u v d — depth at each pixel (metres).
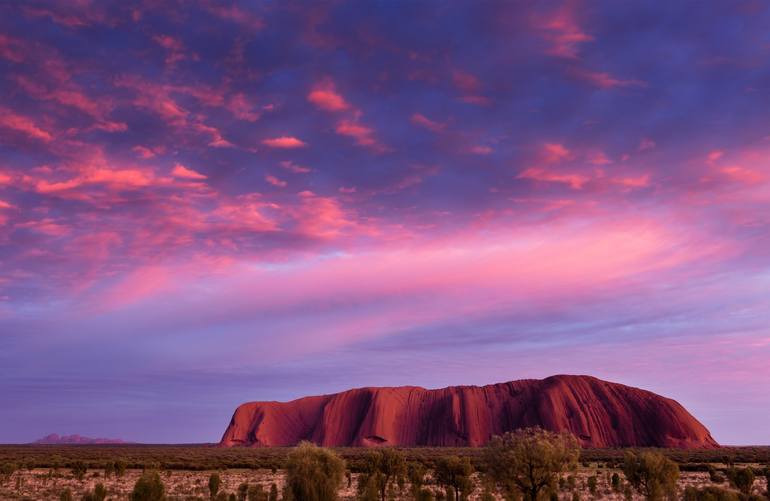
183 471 98.00
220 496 46.28
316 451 37.97
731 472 59.69
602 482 69.31
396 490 61.69
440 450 171.00
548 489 35.44
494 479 35.78
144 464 105.31
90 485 68.75
